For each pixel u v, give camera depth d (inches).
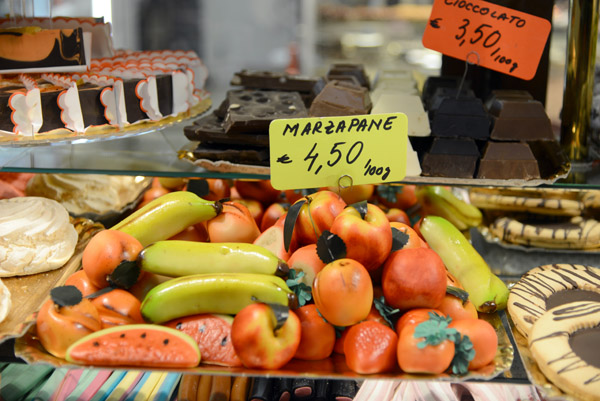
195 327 38.8
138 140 53.1
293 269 41.0
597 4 47.1
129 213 54.6
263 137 46.5
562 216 56.6
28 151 49.9
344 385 44.3
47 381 44.4
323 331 38.4
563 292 46.1
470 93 51.6
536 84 58.7
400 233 42.5
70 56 50.8
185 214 44.2
